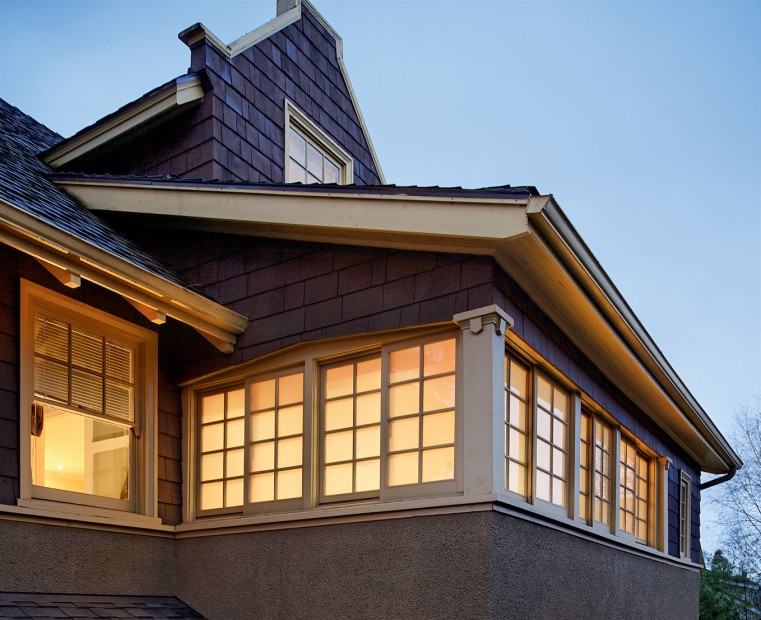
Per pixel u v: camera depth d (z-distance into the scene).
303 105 8.23
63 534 5.01
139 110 7.02
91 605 4.97
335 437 5.39
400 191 4.95
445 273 5.02
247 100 7.37
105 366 5.60
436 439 4.88
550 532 5.19
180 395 6.18
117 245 5.52
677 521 8.94
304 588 5.14
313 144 8.39
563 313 5.55
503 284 4.94
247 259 6.07
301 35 8.43
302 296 5.70
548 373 5.65
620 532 7.05
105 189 6.35
